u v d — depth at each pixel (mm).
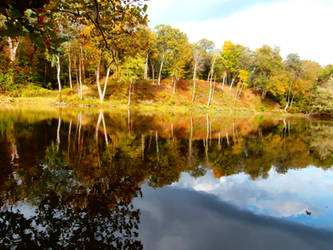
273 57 51188
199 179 4887
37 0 2408
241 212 3465
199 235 2807
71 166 5141
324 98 32781
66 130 9969
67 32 4504
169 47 42750
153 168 5406
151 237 2721
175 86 44031
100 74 43219
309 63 42844
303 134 13922
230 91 49844
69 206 3348
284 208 3674
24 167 4926
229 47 42625
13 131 9055
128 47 5125
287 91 47250
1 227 2771
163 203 3639
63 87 37469
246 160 6770
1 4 2262
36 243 2500
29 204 3355
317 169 6086
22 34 2756
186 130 12969
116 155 6332
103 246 2494
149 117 19797
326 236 2883
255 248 2578
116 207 3416
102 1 3869
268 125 19141
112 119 15906
